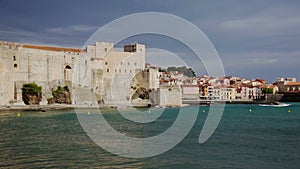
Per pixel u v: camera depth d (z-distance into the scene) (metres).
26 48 109.94
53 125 58.66
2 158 30.22
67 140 40.94
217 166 29.23
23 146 36.28
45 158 30.48
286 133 52.81
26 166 27.64
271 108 150.25
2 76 101.44
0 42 102.19
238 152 35.31
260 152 35.47
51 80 116.44
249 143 41.44
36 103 108.25
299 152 35.44
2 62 101.56
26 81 109.12
